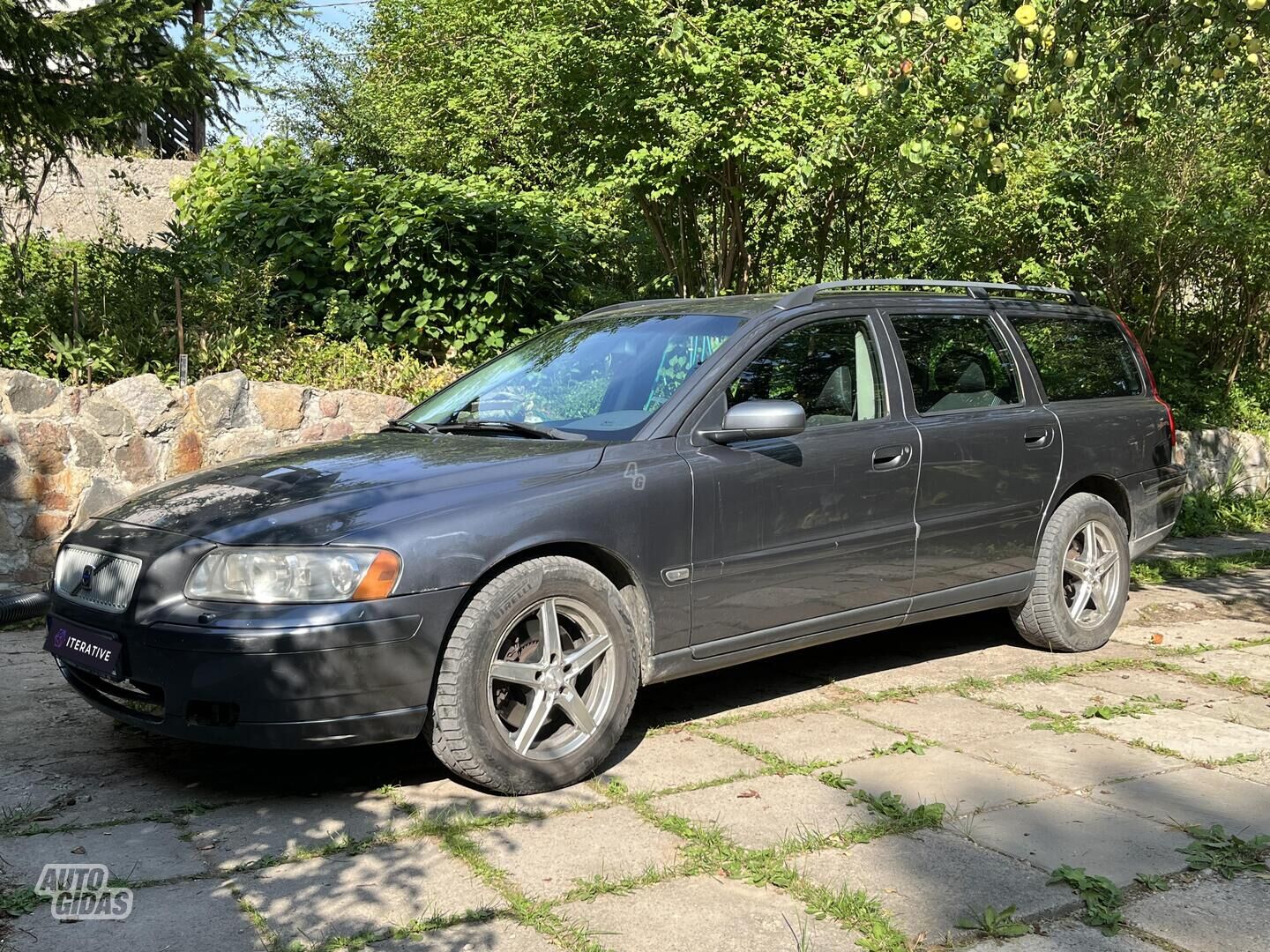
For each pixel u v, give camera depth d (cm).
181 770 392
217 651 335
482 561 361
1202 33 585
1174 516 621
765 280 1220
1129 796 371
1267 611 662
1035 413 539
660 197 1019
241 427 690
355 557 344
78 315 753
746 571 429
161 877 307
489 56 1498
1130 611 662
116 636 355
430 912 288
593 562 403
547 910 288
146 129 881
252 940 273
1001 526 520
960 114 680
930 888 303
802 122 898
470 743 357
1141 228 1047
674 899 297
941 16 643
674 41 755
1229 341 1252
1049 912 289
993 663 542
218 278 841
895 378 490
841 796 369
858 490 460
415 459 406
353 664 340
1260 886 305
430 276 906
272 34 851
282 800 365
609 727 386
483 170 1515
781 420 413
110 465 646
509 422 452
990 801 365
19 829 339
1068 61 569
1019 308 567
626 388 450
